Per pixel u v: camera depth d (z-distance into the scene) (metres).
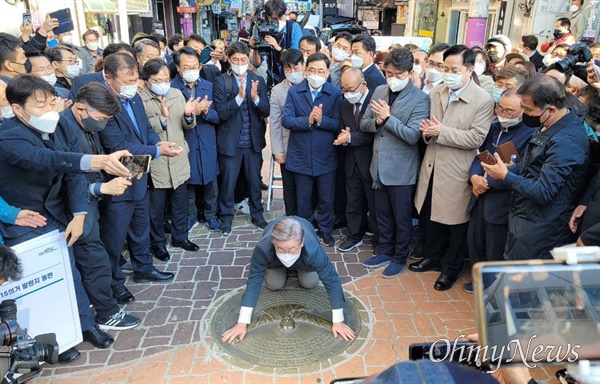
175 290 3.79
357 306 3.54
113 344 3.13
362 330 3.25
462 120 3.42
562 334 1.05
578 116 2.95
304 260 3.03
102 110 2.79
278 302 3.59
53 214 2.78
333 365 2.91
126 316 3.36
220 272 4.09
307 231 3.16
